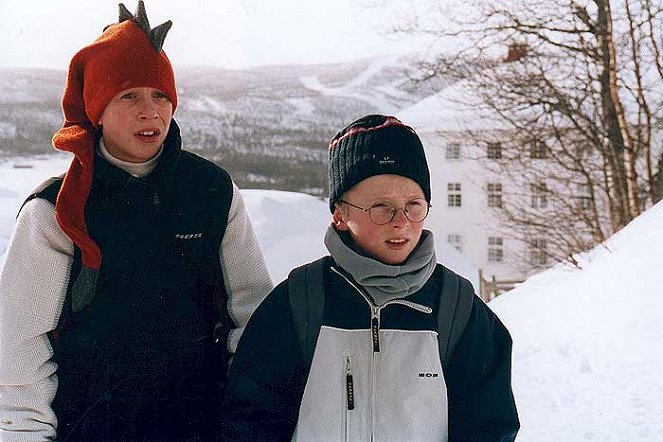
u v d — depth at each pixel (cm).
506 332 196
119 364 193
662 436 445
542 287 1021
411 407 178
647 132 1311
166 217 198
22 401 188
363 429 179
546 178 1384
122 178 192
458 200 3272
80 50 197
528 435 473
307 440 179
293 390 185
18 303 186
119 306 192
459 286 189
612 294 751
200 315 204
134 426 196
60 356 193
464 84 1417
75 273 190
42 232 187
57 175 200
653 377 537
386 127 183
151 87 193
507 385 189
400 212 180
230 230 211
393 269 179
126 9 202
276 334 186
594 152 1367
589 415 493
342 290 185
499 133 1431
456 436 182
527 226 1441
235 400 188
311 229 741
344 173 185
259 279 218
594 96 1323
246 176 3666
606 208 1395
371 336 181
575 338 684
